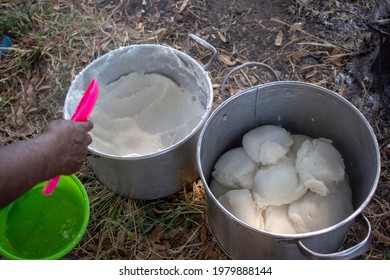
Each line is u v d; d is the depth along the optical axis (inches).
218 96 53.8
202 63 56.4
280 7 60.2
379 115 51.3
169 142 46.1
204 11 60.5
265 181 40.8
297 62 55.8
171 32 58.9
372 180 36.5
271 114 44.3
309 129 44.9
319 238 34.1
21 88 56.1
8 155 26.5
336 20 58.6
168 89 48.5
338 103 40.0
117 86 48.9
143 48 47.3
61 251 39.9
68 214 45.4
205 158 40.9
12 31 60.2
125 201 47.1
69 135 30.2
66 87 55.1
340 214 39.9
